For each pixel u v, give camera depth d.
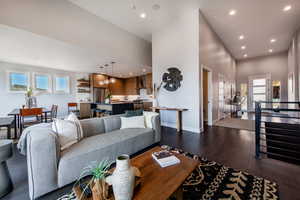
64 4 3.33
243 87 8.61
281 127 2.76
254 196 1.35
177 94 4.22
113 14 3.89
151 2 3.38
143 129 2.56
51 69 6.28
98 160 1.72
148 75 7.83
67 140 1.74
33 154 1.29
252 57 8.24
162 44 4.58
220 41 5.58
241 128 4.10
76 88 7.18
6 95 5.07
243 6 3.54
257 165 1.96
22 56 4.48
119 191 0.85
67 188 1.50
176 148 2.62
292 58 5.57
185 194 1.39
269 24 4.40
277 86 7.45
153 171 1.22
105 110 5.42
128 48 4.98
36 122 3.75
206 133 3.65
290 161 2.15
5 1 2.57
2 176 1.41
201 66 3.88
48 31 3.10
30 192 1.32
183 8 3.62
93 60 5.00
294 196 1.34
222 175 1.71
